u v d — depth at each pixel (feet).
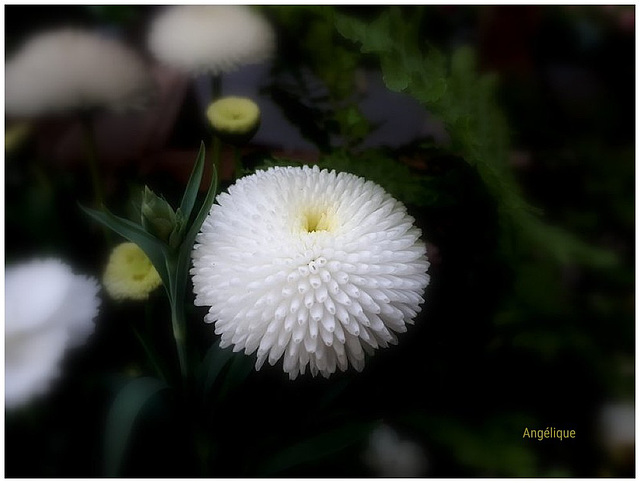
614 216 0.56
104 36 0.58
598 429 0.51
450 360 0.53
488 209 0.52
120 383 0.49
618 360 0.52
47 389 0.46
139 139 0.66
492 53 0.62
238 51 0.54
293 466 0.50
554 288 0.53
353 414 0.51
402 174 0.53
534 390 0.53
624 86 0.61
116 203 0.60
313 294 0.43
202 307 0.54
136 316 0.54
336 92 0.58
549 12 0.62
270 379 0.53
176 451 0.51
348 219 0.46
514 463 0.48
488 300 0.54
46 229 0.57
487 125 0.53
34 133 0.59
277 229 0.44
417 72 0.50
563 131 0.59
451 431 0.49
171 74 0.66
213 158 0.60
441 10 0.62
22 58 0.53
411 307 0.45
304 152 0.65
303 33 0.57
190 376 0.49
